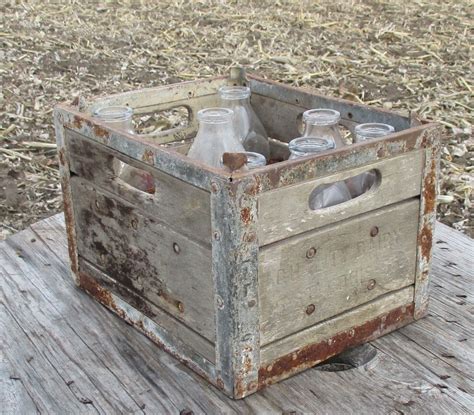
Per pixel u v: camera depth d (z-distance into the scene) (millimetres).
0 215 3459
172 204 1438
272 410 1398
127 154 1523
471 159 4035
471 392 1453
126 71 5688
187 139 2061
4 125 4477
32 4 7801
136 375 1508
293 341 1468
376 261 1560
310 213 1413
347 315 1544
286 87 1966
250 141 1938
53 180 3818
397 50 6332
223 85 2076
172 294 1510
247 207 1314
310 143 1557
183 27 7004
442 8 7898
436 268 1936
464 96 5062
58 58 5938
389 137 1490
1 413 1410
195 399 1431
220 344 1417
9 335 1651
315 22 7281
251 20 7336
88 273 1778
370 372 1515
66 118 1685
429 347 1597
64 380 1500
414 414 1391
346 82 5434
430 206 1610
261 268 1374
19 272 1927
